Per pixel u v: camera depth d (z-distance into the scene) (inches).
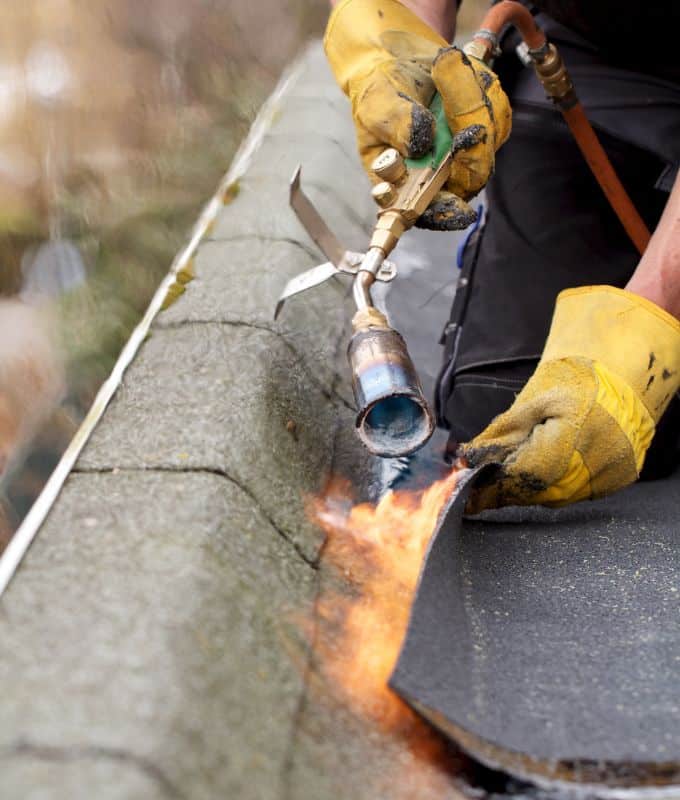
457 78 61.7
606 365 62.4
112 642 42.7
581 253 84.3
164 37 176.7
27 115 152.2
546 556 63.1
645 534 66.2
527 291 84.2
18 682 40.9
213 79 171.5
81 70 164.7
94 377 107.7
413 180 61.9
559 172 88.1
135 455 57.7
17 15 170.9
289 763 42.4
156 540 49.7
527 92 91.7
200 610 45.6
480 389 82.4
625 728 45.4
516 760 43.3
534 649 52.2
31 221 132.3
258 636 47.5
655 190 85.4
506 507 71.3
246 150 110.7
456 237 114.2
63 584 46.8
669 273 62.8
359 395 56.9
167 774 37.2
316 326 80.2
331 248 65.2
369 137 64.9
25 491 92.0
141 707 39.4
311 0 192.7
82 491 54.4
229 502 54.6
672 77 86.2
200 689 41.8
